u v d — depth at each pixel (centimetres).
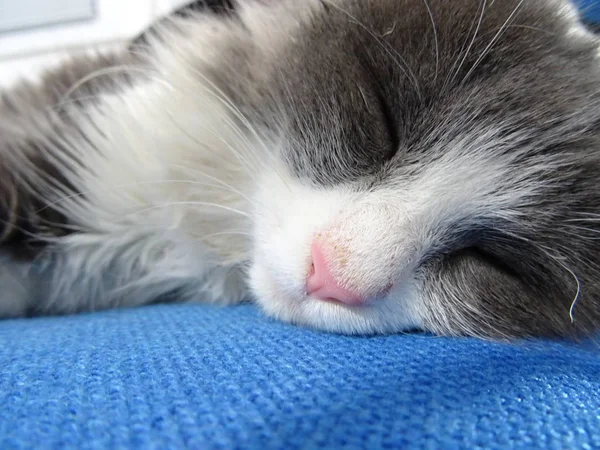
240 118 12
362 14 11
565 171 10
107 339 9
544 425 6
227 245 13
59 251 12
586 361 10
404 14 11
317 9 12
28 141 12
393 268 10
